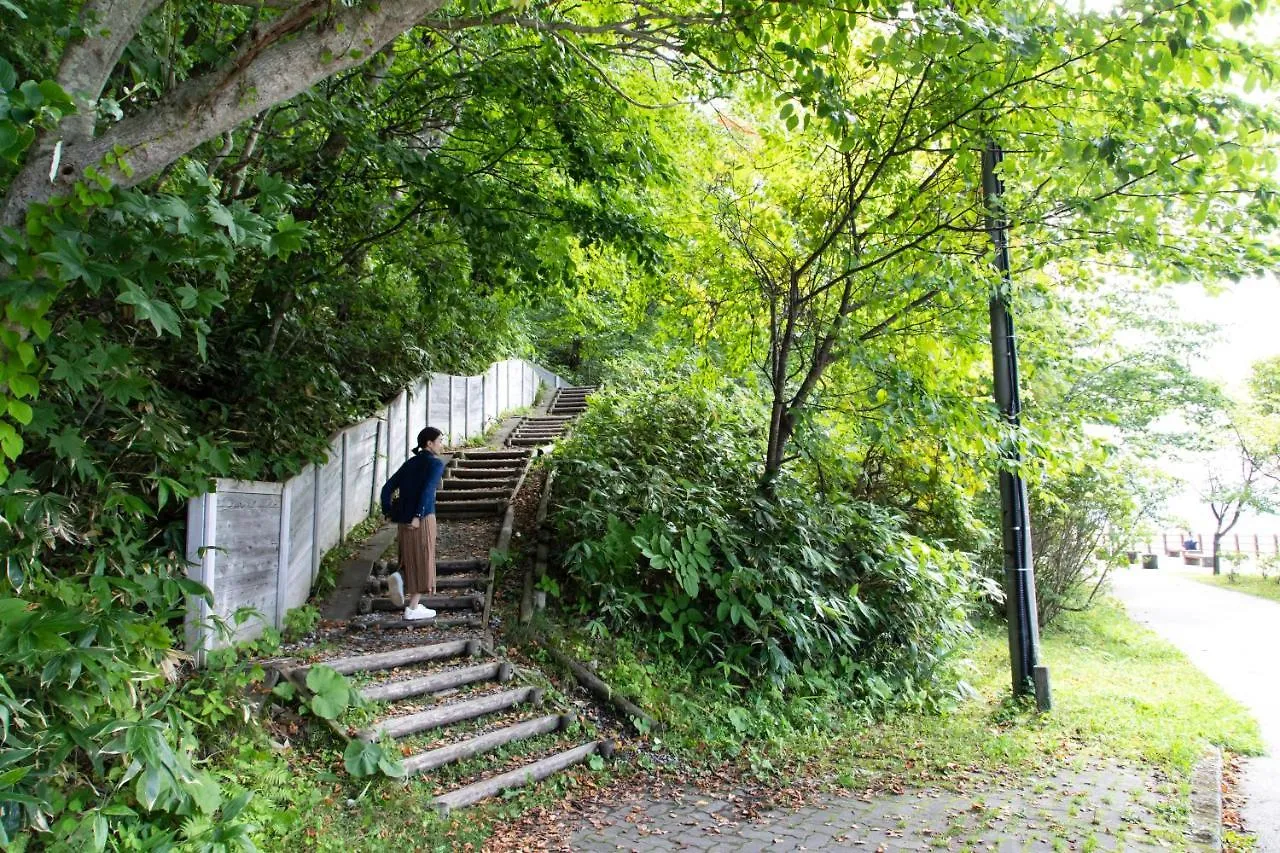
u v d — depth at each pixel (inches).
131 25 115.0
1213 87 207.6
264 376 281.6
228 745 166.1
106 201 101.3
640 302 417.7
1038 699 295.4
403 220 301.0
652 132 321.1
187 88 117.3
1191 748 248.7
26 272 98.3
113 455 188.9
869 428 320.5
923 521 421.7
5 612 117.7
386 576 304.7
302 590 273.3
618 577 290.2
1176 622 597.3
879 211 319.0
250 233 112.9
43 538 148.2
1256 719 305.0
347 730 185.0
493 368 654.5
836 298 343.0
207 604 189.5
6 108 88.4
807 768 223.6
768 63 218.5
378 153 255.3
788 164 330.6
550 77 267.9
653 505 310.7
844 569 326.0
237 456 244.4
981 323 334.3
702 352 390.9
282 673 199.6
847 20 195.2
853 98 262.2
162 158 114.9
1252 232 242.7
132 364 187.3
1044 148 247.4
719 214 336.8
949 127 261.0
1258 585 914.1
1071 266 314.0
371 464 383.9
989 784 213.6
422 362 492.4
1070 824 181.9
